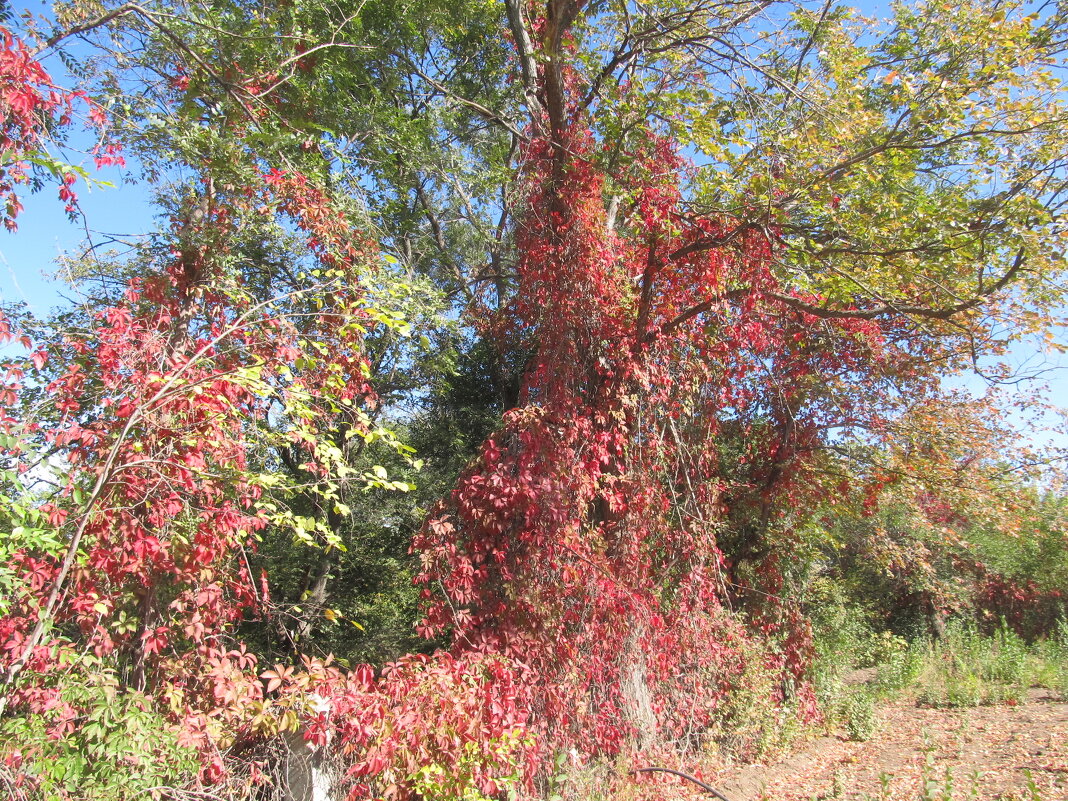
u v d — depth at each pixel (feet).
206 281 25.46
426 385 47.73
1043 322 33.35
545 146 36.86
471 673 21.93
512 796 20.58
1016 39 29.63
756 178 31.55
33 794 14.23
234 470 19.83
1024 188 30.04
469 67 54.54
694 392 38.70
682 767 30.30
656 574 34.96
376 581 48.47
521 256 38.06
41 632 15.53
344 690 18.47
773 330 42.55
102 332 19.69
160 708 18.29
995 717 37.47
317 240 29.14
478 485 29.55
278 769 18.25
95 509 16.97
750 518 45.39
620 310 36.27
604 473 33.65
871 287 35.37
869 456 44.93
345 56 38.37
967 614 66.23
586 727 27.76
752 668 36.22
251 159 27.89
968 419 45.06
